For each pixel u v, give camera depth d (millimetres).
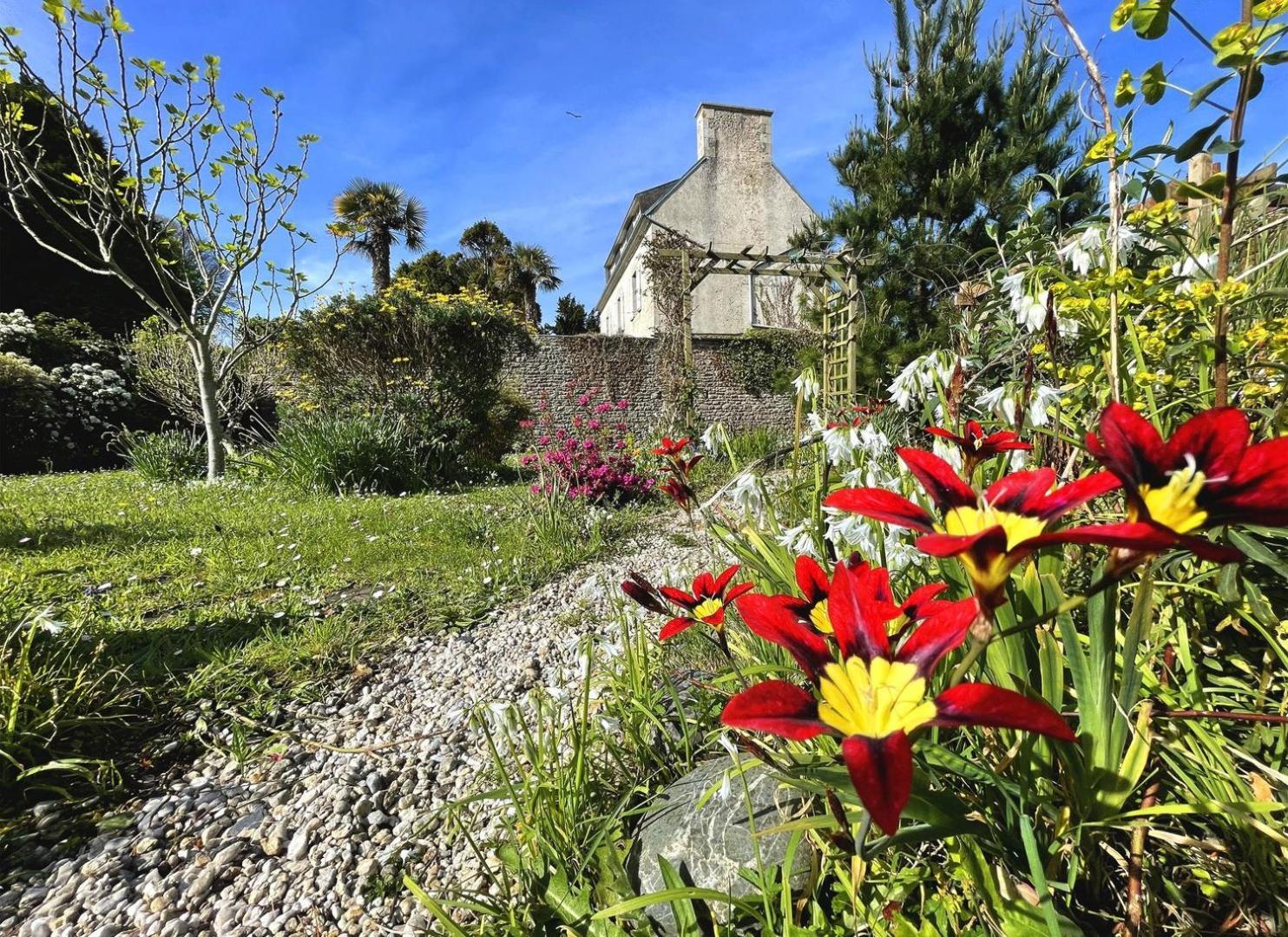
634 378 14172
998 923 861
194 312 7391
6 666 1958
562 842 1271
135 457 8430
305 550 4098
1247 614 1008
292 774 1891
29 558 3752
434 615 3080
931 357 1283
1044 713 473
